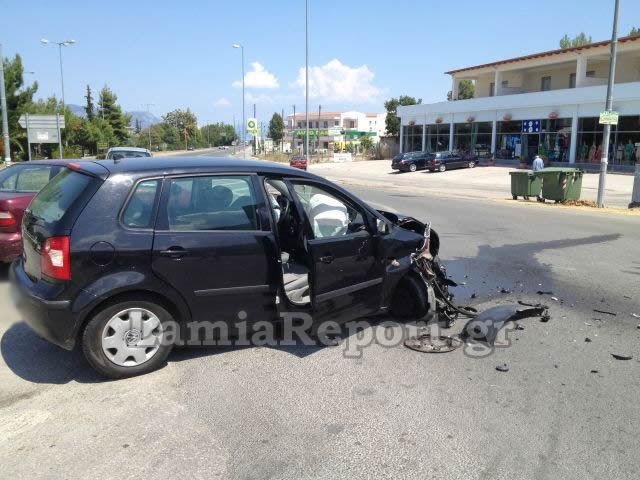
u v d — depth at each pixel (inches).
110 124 3097.9
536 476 118.8
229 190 175.0
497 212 613.6
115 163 173.5
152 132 4579.2
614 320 225.1
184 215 167.5
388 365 176.1
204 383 162.1
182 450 127.9
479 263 333.7
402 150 2146.9
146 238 159.9
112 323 159.8
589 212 624.1
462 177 1402.6
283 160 2472.9
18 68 1628.9
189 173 170.1
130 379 164.2
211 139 6087.6
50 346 189.0
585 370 174.6
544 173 740.7
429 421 141.4
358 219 198.2
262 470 120.4
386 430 136.8
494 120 1701.5
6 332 201.3
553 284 283.4
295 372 170.1
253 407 147.9
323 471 120.1
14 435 133.7
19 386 159.5
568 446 130.5
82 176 167.6
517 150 1641.2
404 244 209.9
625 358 183.6
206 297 169.2
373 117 5216.5
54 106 2158.0
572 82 1706.4
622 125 1331.2
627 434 136.2
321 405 149.3
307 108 1488.7
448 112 1873.8
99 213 157.2
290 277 195.6
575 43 2452.0
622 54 1491.1
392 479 117.4
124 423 139.4
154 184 165.5
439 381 164.9
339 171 1802.4
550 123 1528.1
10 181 292.2
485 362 179.8
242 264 172.6
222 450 127.9
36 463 122.6
